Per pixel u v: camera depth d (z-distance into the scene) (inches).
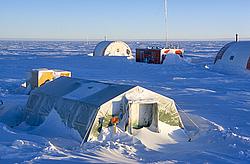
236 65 1681.8
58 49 5241.1
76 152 427.2
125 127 494.9
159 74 1582.2
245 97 974.4
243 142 474.3
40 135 522.9
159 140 488.7
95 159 400.8
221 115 721.0
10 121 642.8
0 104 753.0
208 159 414.6
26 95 932.6
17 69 1707.7
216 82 1323.8
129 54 2815.0
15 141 445.4
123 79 1353.3
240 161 407.5
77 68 1808.6
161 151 449.4
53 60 2329.0
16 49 4936.0
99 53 2751.0
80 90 578.2
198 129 570.6
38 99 621.3
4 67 1792.6
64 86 621.9
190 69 1814.7
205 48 6195.9
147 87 1138.0
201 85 1230.9
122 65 2001.7
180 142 494.3
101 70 1726.1
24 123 611.8
